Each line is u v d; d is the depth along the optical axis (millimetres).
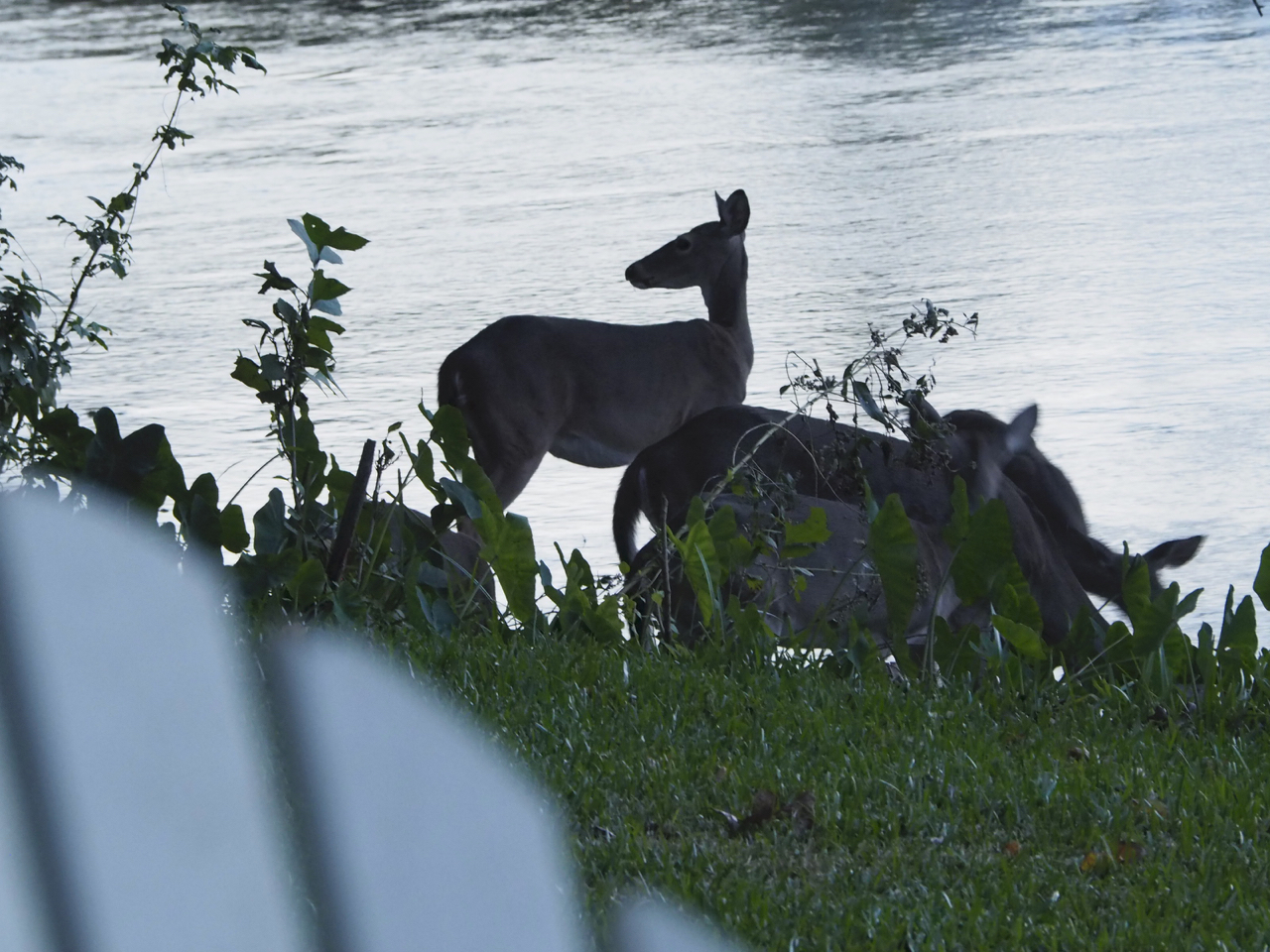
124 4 158625
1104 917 9195
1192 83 81125
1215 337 36750
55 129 84625
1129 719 14359
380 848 6262
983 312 40406
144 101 93875
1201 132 66625
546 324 30375
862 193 58531
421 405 17016
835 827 10297
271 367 16156
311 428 16672
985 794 11156
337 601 14719
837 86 88500
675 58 106000
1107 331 37812
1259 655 16453
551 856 7371
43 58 120062
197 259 51531
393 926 6117
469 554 17938
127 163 72125
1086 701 14695
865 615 16156
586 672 13867
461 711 11922
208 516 15148
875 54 102688
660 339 31172
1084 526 21781
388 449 16672
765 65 99312
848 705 13789
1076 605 19891
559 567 24828
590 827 10164
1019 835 10570
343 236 16531
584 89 92625
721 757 11875
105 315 43781
